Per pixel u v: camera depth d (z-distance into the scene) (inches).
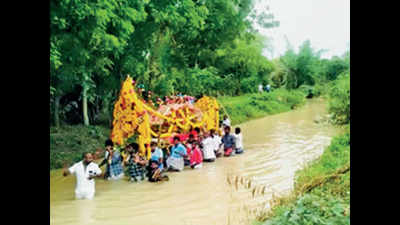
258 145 538.3
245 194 289.0
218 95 1103.0
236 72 1211.2
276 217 183.9
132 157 348.2
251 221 223.5
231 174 361.7
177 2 531.5
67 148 464.1
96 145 501.0
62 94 584.7
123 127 386.0
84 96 581.9
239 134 477.1
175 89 810.2
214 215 242.2
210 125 510.3
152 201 279.9
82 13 318.3
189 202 274.2
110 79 587.2
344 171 220.2
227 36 856.3
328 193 211.6
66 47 381.7
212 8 773.9
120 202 279.1
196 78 834.8
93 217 246.2
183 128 447.5
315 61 1737.2
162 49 738.2
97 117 684.1
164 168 391.2
